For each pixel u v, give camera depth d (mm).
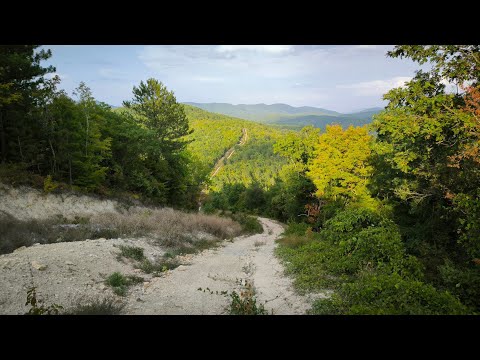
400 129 12484
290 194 40312
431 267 10195
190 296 7801
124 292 7852
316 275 8812
